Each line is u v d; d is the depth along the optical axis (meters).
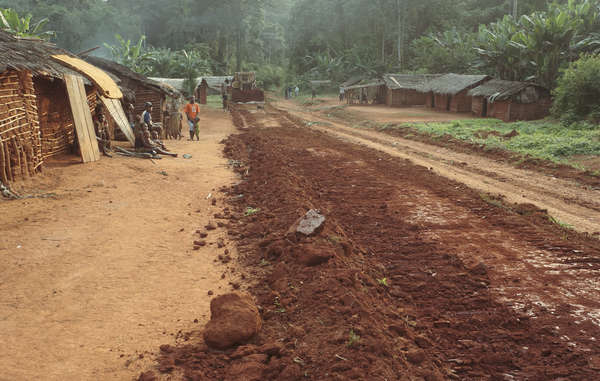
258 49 112.75
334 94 81.06
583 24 36.03
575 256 7.37
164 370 4.20
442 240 8.19
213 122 33.44
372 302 5.51
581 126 23.70
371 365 4.13
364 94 57.94
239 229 8.55
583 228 9.05
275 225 8.35
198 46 92.62
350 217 9.62
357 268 6.55
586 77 25.88
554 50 33.75
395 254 7.54
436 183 13.06
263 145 20.11
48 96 14.21
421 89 48.62
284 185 11.12
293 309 5.24
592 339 4.93
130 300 5.67
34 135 11.88
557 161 15.83
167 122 22.36
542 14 35.53
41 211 9.16
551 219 9.53
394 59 80.38
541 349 4.77
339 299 5.24
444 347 4.83
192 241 7.95
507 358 4.59
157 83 22.00
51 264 6.70
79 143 13.77
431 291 6.16
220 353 4.52
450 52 59.47
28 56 11.82
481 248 7.77
